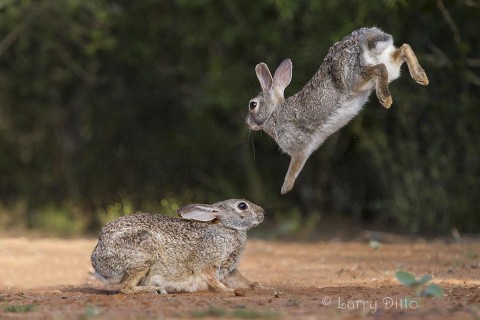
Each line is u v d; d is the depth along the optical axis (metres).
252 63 27.38
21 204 29.08
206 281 13.58
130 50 28.56
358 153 27.61
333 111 14.07
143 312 10.66
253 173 28.28
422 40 25.34
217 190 28.86
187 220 13.73
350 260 19.45
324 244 23.58
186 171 29.73
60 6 27.53
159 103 29.69
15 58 30.14
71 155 30.59
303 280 15.98
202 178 29.45
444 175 24.92
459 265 17.56
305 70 25.70
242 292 13.20
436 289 11.41
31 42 29.80
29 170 30.83
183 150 29.45
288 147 14.91
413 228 24.95
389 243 23.55
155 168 29.95
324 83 14.11
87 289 14.90
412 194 24.94
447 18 22.97
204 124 28.17
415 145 25.23
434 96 25.09
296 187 29.39
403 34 25.30
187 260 13.47
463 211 24.83
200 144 28.70
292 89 25.48
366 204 28.36
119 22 28.38
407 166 25.27
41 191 30.41
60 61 29.92
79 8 28.22
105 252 13.27
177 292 13.60
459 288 13.31
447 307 10.66
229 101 26.38
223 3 27.31
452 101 25.12
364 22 24.73
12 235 26.66
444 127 25.14
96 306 11.27
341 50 13.83
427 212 24.95
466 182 24.92
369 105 25.28
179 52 28.97
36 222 28.19
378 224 28.02
